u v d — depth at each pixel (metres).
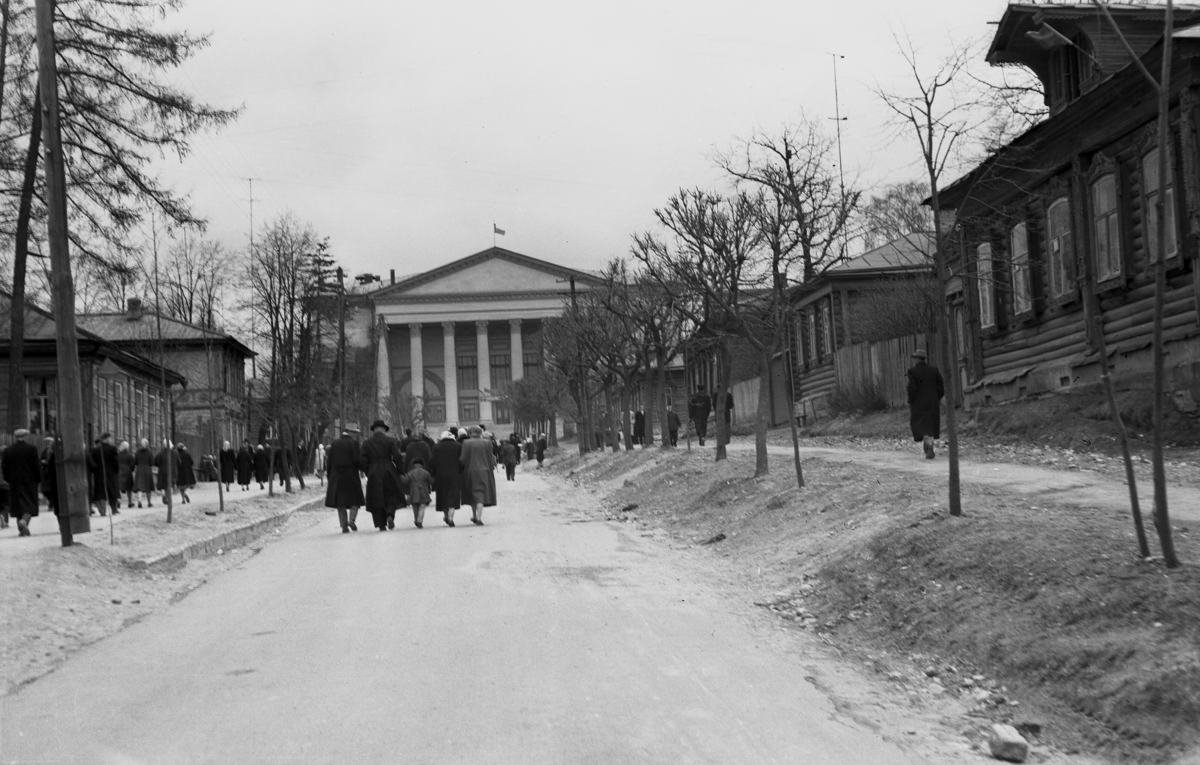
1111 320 21.69
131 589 14.90
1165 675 6.66
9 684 9.12
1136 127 20.39
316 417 52.38
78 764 6.42
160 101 28.91
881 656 9.07
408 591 12.94
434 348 135.62
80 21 28.61
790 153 22.39
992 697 7.50
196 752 6.53
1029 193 23.31
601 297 42.66
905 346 34.59
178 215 29.94
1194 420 18.59
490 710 7.25
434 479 22.55
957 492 12.00
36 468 21.95
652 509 24.58
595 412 64.31
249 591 14.02
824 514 15.73
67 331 20.41
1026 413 22.38
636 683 8.00
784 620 10.84
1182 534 9.52
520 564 15.22
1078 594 8.24
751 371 56.78
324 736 6.75
